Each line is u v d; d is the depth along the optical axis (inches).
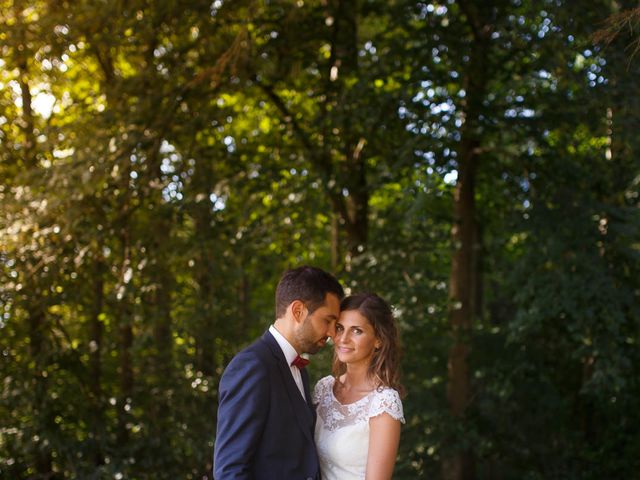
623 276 312.3
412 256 310.3
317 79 347.6
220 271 305.0
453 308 335.0
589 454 359.9
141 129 296.0
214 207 317.1
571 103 299.9
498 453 349.1
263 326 356.2
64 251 296.2
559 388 387.5
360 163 336.5
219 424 116.1
